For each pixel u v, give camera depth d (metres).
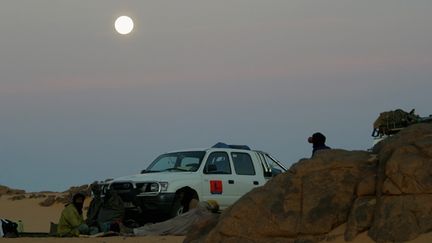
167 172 18.64
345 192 10.09
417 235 9.09
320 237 9.91
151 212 17.84
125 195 18.06
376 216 9.49
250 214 10.34
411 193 9.38
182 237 14.10
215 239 10.45
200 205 16.50
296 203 10.23
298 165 10.53
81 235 16.03
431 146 9.54
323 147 16.28
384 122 16.67
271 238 10.19
